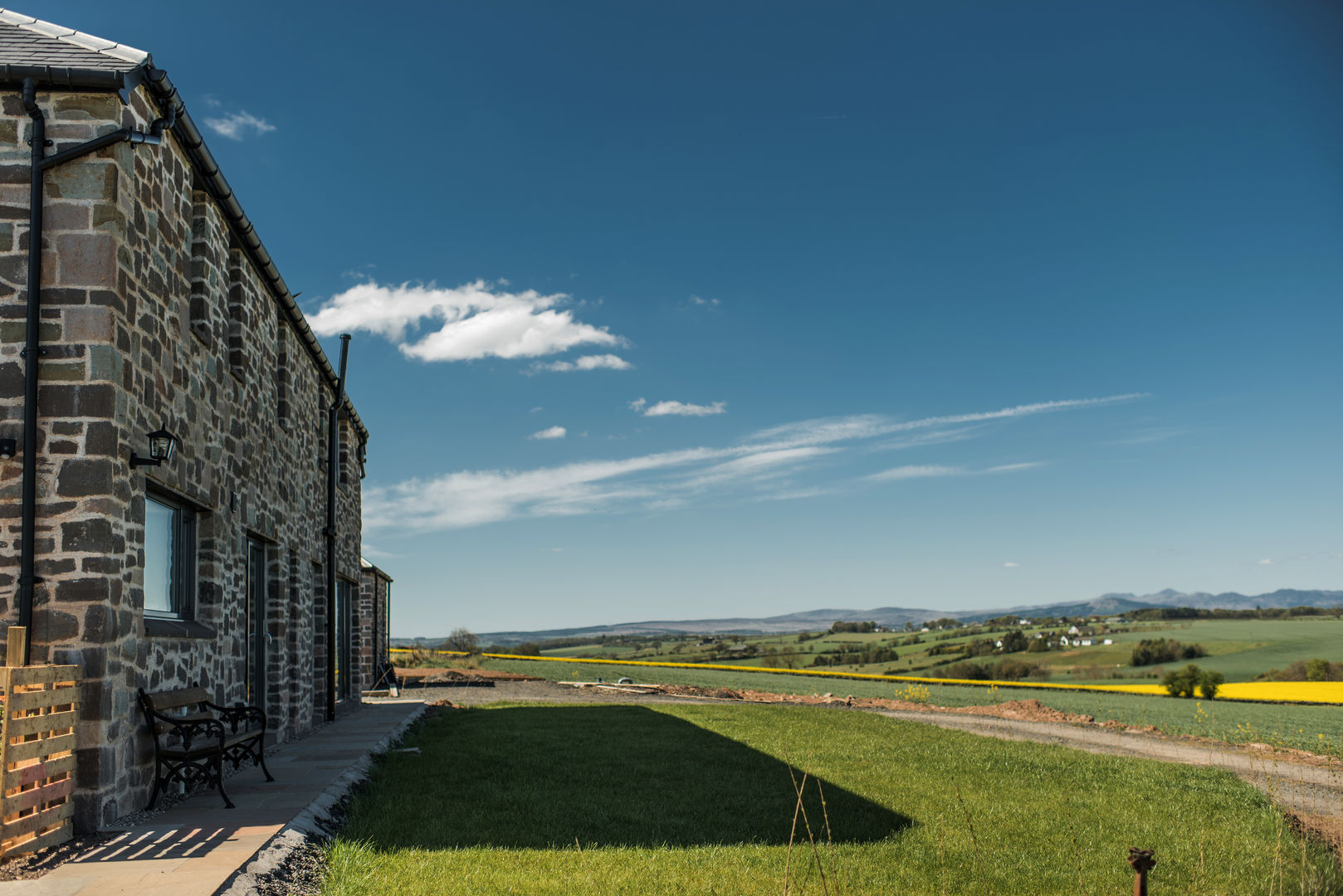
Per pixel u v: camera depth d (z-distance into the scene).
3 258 6.88
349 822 7.45
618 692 28.94
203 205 9.28
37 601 6.52
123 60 7.34
